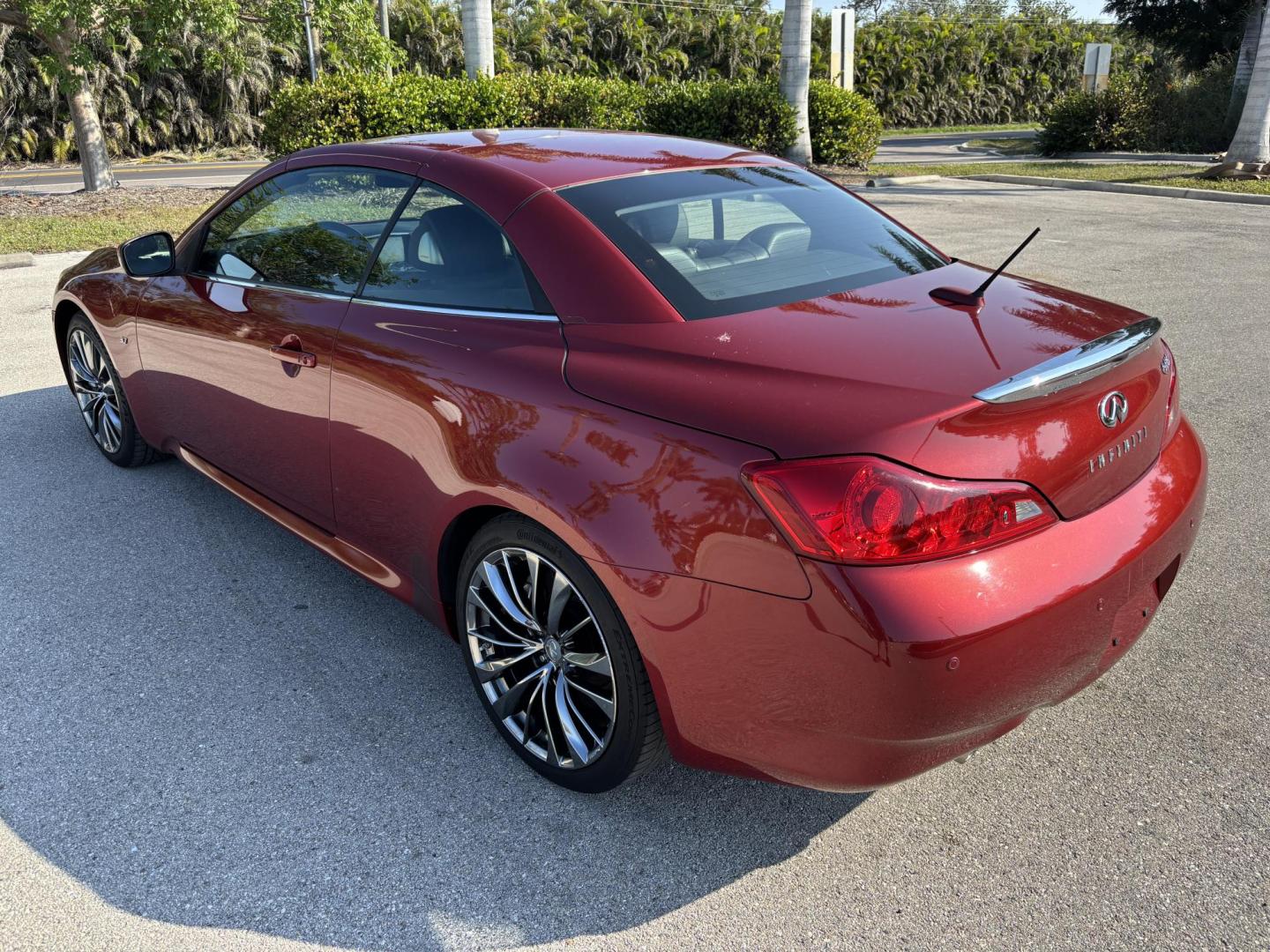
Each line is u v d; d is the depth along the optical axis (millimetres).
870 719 1888
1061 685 2084
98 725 2812
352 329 2865
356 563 3148
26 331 6957
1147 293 7953
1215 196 14680
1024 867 2277
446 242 2729
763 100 18922
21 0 12930
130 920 2154
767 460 1909
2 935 2111
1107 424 2168
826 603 1854
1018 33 49531
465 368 2498
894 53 45906
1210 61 30000
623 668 2242
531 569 2416
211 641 3238
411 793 2551
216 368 3477
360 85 15172
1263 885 2205
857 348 2146
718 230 2672
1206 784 2531
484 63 17406
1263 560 3680
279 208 3354
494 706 2680
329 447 3002
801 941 2094
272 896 2223
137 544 3896
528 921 2158
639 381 2186
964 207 13789
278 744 2738
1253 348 6352
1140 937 2078
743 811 2490
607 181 2762
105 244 10492
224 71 31000
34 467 4637
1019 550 1949
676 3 42156
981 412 1913
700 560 1994
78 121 15523
